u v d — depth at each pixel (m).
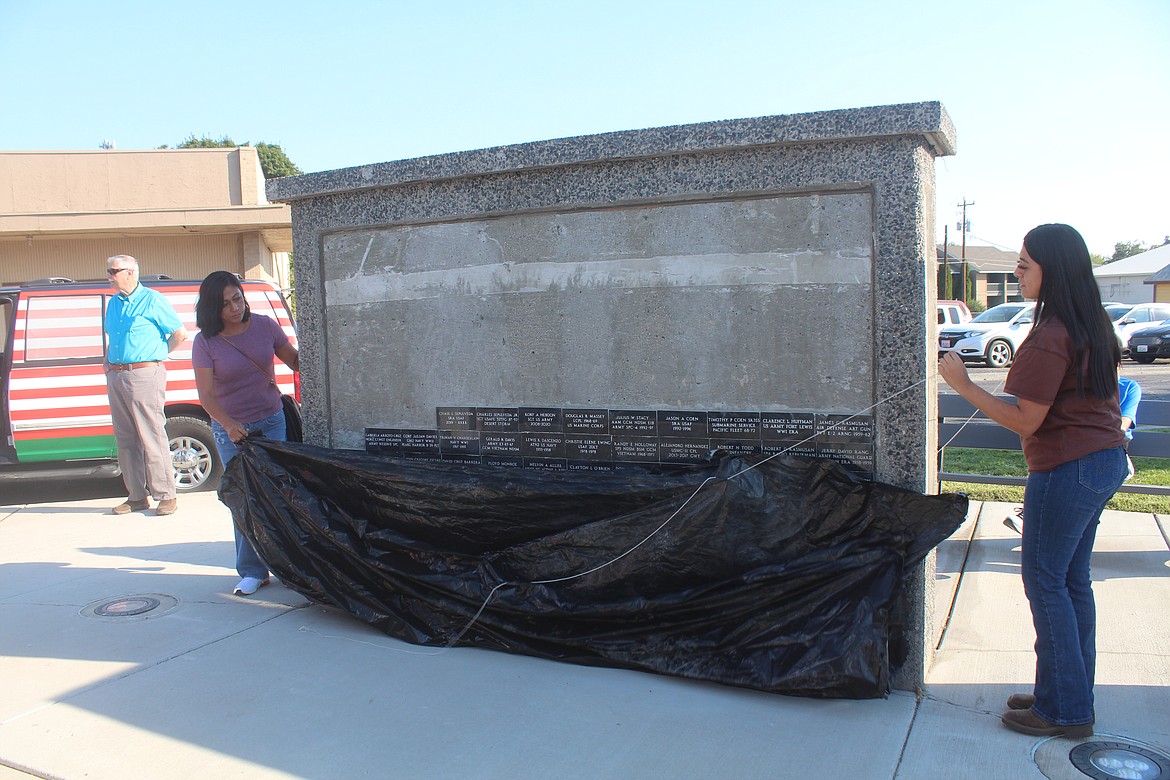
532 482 3.77
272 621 4.27
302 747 2.97
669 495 3.49
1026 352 2.87
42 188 18.70
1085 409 2.84
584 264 3.92
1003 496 7.10
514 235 4.08
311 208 4.62
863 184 3.33
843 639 3.13
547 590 3.71
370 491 4.15
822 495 3.34
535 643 3.71
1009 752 2.83
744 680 3.25
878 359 3.35
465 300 4.24
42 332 7.63
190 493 8.06
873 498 3.28
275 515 4.38
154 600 4.66
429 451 4.41
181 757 2.92
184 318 8.15
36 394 7.54
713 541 3.42
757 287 3.56
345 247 4.57
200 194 19.22
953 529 3.19
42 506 7.66
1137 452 6.12
